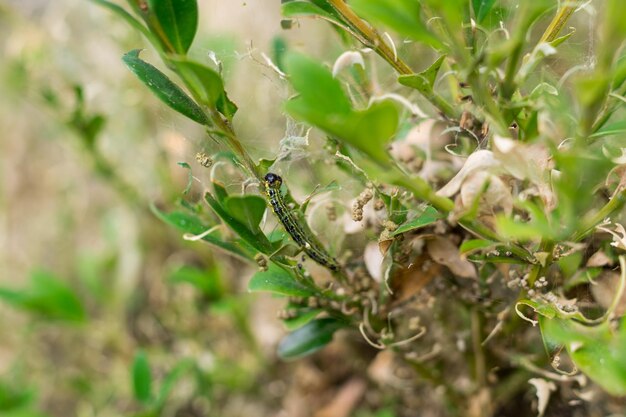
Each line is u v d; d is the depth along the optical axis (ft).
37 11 1.99
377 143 0.83
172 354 1.59
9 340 1.77
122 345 1.62
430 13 0.92
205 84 0.91
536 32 1.11
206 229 1.09
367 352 1.38
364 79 1.05
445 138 1.09
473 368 1.16
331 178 1.11
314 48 1.27
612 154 0.95
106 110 1.60
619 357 0.89
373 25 0.97
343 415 1.40
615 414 1.13
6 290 1.40
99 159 1.54
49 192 2.01
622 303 1.00
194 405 1.54
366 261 1.06
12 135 2.06
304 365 1.44
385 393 1.36
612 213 0.99
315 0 0.98
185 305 1.56
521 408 1.20
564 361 1.13
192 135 1.15
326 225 1.11
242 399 1.50
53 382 1.71
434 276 1.08
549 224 0.94
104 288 1.64
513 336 1.10
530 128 0.94
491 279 1.07
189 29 0.90
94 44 1.65
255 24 1.38
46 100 1.44
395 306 1.10
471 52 0.96
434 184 1.07
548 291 1.01
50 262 1.94
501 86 0.92
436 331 1.19
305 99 0.82
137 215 1.67
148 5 0.89
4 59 1.80
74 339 1.71
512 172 0.92
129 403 1.60
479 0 0.97
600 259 1.01
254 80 1.28
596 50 1.01
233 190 1.09
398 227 0.99
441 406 1.29
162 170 1.49
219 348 1.52
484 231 0.94
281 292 1.03
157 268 1.65
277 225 1.04
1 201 2.03
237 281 1.49
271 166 1.01
